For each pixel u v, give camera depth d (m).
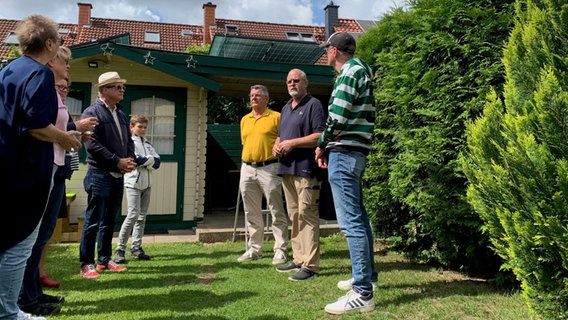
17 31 2.21
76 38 18.97
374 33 5.14
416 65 4.04
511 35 2.42
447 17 3.72
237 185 9.55
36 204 2.02
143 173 4.45
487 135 2.40
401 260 4.41
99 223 3.80
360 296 2.76
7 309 2.03
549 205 2.01
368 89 2.91
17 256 2.01
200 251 4.95
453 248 3.76
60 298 2.99
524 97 2.26
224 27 20.11
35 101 1.97
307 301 2.99
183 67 6.29
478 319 2.58
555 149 2.02
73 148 2.26
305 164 3.70
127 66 6.39
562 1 2.21
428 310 2.74
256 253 4.51
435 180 3.71
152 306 2.90
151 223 6.44
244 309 2.82
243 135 4.59
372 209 4.69
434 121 3.83
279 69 6.76
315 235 3.67
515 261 2.27
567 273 2.11
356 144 2.87
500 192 2.28
